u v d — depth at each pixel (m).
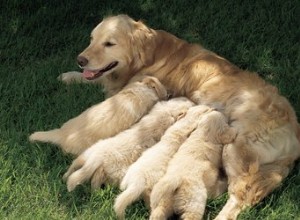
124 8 4.20
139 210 2.94
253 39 3.94
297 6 4.13
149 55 3.36
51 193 3.01
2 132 3.27
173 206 2.84
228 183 3.00
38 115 3.38
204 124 3.02
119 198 2.81
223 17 4.08
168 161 2.94
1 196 2.97
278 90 3.37
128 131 3.05
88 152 2.99
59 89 3.58
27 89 3.54
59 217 2.91
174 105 3.15
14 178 3.08
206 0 4.21
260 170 3.01
